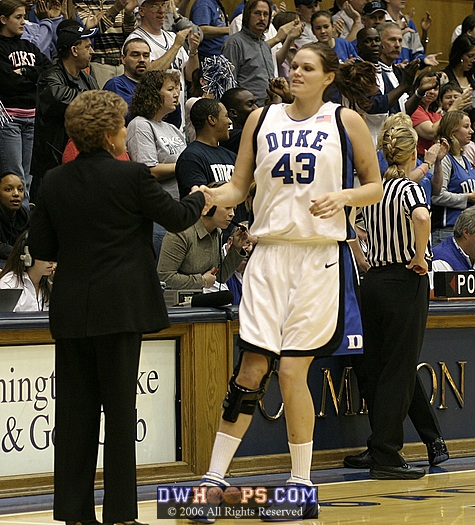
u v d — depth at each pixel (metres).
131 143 13.52
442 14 24.16
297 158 8.03
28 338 9.52
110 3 17.34
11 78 14.46
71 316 7.17
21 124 14.57
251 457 10.56
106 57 16.27
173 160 13.65
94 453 7.40
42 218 7.40
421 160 16.73
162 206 7.29
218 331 10.37
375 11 18.97
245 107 14.51
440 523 7.74
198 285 11.34
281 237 8.12
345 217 8.14
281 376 7.97
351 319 8.16
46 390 9.65
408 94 17.88
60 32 13.99
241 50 16.47
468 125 16.16
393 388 10.35
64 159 13.00
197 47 16.38
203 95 15.61
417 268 10.24
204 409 10.27
